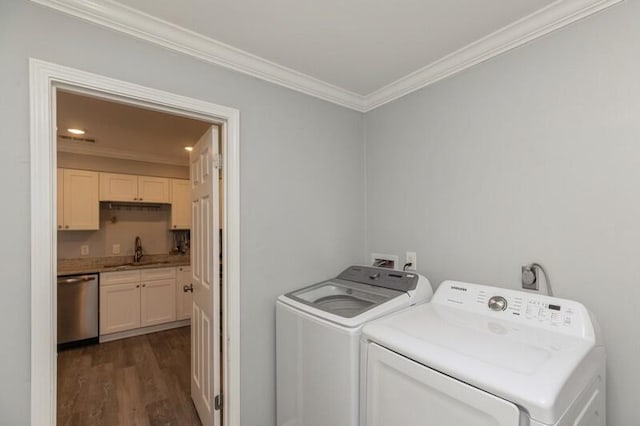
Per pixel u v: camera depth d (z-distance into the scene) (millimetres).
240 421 1673
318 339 1430
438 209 1812
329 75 1897
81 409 2225
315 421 1452
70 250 3744
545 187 1370
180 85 1505
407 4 1274
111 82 1320
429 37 1511
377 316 1376
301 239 1948
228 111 1653
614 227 1182
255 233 1747
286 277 1873
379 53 1656
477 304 1393
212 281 1769
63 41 1222
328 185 2096
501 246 1521
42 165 1164
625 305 1152
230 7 1293
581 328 1097
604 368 1127
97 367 2863
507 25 1414
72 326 3270
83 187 3600
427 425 996
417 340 1094
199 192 2090
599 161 1219
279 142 1854
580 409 907
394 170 2082
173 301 3924
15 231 1119
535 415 757
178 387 2527
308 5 1282
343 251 2176
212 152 1759
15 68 1132
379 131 2193
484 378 860
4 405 1094
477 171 1621
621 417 1150
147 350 3248
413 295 1576
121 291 3564
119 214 4109
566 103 1307
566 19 1281
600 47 1215
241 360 1684
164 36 1420
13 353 1110
